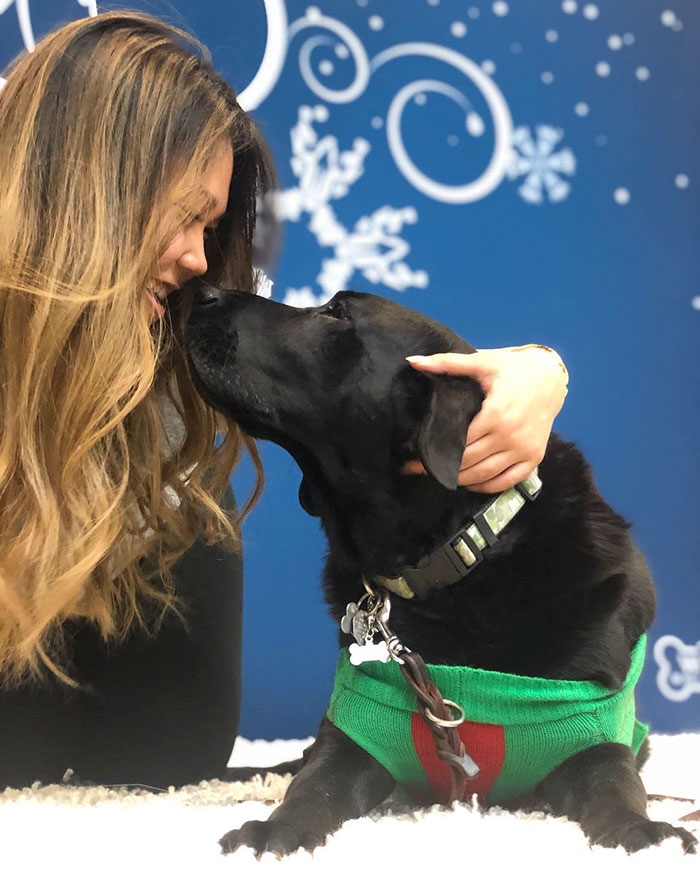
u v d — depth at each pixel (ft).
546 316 12.17
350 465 6.24
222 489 7.86
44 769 7.86
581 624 5.88
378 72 11.75
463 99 11.94
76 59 6.73
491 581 5.92
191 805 6.47
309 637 11.67
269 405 6.33
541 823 5.40
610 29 12.28
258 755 10.16
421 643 5.98
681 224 12.52
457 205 11.96
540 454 6.00
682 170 12.51
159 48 6.97
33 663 6.97
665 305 12.50
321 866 4.64
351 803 5.67
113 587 7.47
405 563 6.03
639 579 6.43
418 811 5.92
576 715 5.73
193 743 8.05
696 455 12.53
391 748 5.88
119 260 6.59
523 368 6.18
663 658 12.30
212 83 7.11
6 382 6.57
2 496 6.57
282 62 11.43
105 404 6.50
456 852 4.79
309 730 11.68
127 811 5.78
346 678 6.20
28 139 6.59
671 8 12.41
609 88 12.31
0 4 10.34
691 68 12.49
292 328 6.34
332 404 6.23
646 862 4.54
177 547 7.69
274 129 11.44
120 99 6.63
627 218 12.39
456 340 6.51
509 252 12.08
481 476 5.85
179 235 6.91
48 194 6.58
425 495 6.01
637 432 12.41
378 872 4.57
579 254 12.26
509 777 5.92
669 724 12.28
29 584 6.46
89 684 7.95
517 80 12.09
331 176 11.65
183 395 7.66
